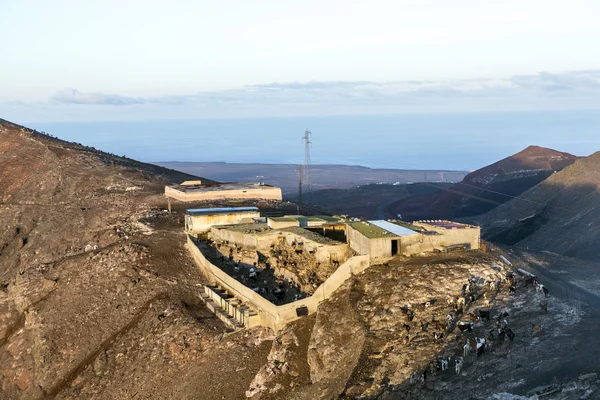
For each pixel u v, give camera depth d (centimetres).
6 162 15375
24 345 7250
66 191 13125
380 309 5147
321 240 6781
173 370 5859
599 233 10700
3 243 11725
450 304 5025
